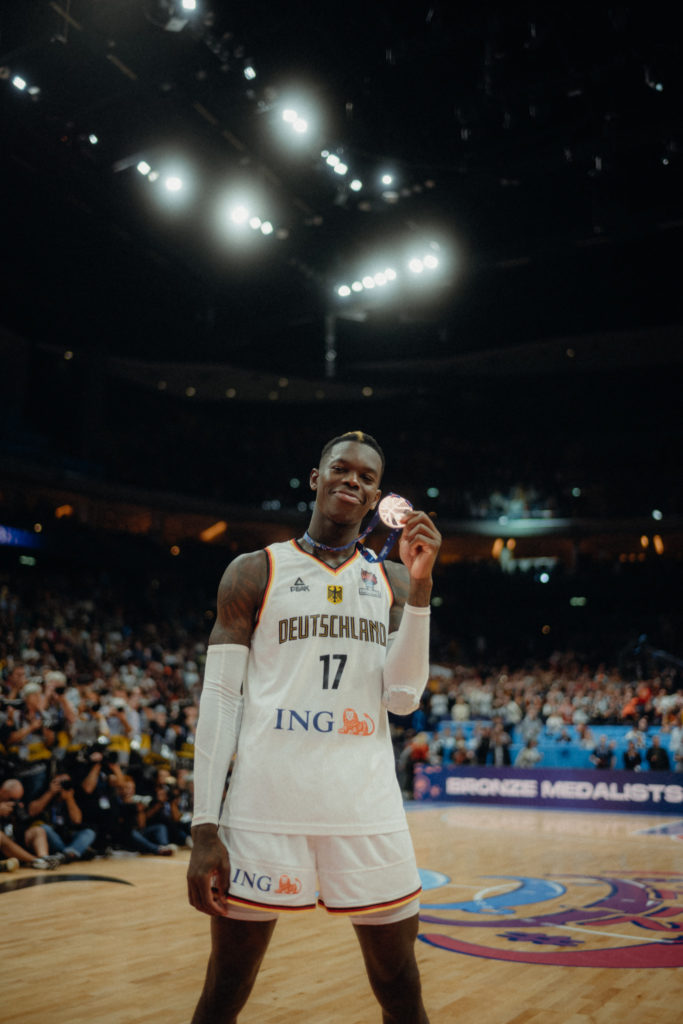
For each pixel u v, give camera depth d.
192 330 20.08
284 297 17.53
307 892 1.87
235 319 18.67
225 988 1.92
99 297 18.61
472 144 12.33
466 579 25.62
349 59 10.88
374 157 12.34
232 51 10.14
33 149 12.12
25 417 22.34
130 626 19.83
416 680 2.03
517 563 27.64
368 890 1.89
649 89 10.95
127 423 25.34
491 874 7.40
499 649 24.19
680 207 13.06
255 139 12.25
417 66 10.98
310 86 11.12
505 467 26.64
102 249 16.52
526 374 24.80
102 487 21.73
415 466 26.97
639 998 3.73
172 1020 3.38
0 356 21.00
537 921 5.38
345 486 2.15
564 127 11.80
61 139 11.87
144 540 22.30
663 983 3.96
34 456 20.06
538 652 23.95
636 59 10.02
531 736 16.64
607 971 4.18
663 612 23.73
